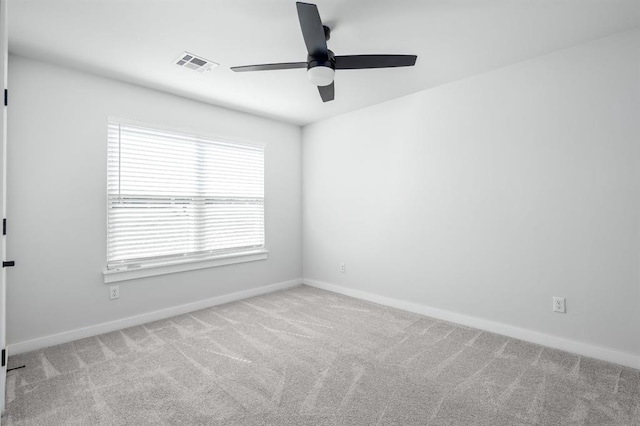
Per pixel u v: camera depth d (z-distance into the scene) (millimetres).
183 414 1657
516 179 2598
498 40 2238
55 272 2537
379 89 3146
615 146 2156
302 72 2717
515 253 2611
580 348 2297
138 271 2963
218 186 3598
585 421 1584
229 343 2527
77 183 2641
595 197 2238
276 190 4191
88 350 2414
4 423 1593
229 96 3273
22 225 2395
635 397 1771
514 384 1916
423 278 3209
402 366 2146
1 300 1618
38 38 2164
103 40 2197
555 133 2402
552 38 2213
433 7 1865
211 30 2088
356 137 3789
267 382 1956
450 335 2670
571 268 2342
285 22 2006
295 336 2658
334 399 1779
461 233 2930
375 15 1943
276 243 4184
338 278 4043
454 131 2961
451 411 1669
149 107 3043
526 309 2557
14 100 2367
